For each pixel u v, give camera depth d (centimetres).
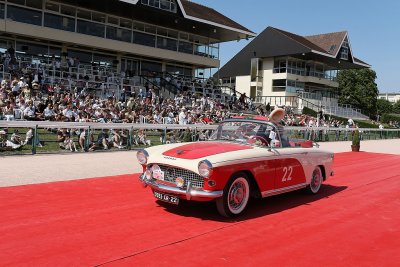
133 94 2519
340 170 1175
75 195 691
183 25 3491
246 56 5628
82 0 2817
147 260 417
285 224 574
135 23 3350
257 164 608
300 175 717
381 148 2114
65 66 2512
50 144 1295
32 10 2738
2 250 429
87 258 415
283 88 5194
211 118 2355
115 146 1399
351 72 6638
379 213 660
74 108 1703
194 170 547
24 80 1998
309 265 428
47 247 441
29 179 798
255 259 437
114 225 530
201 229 529
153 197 696
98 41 3064
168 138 1570
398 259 455
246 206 667
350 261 445
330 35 5569
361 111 6303
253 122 695
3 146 1139
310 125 2934
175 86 3066
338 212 656
